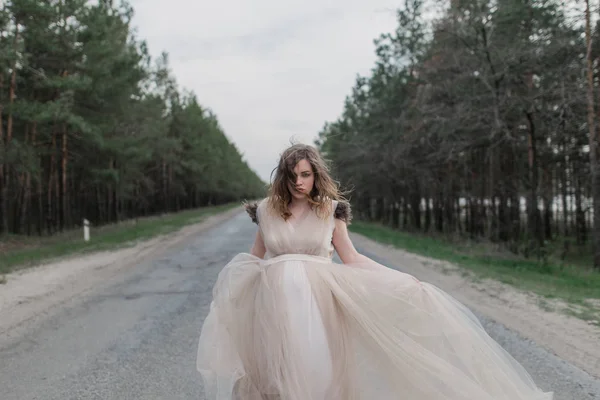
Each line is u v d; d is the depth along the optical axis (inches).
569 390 153.7
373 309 99.5
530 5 621.6
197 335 227.8
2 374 177.2
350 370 97.0
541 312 271.1
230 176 3265.3
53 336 230.7
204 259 533.3
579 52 594.2
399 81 1090.1
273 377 92.1
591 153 572.4
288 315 94.6
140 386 163.6
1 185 890.7
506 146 801.6
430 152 1003.3
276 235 103.0
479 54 672.4
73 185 1354.6
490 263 553.9
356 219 1861.5
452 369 96.7
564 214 1162.0
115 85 999.0
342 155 1309.1
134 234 896.3
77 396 155.4
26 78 889.5
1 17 753.0
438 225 1282.0
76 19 911.7
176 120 1987.0
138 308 293.0
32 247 742.5
